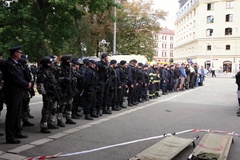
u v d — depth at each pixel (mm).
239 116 9625
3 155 5062
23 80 5867
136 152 5426
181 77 18938
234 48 60562
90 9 18891
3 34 17156
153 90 14266
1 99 6977
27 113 7609
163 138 6402
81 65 9844
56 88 6957
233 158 5223
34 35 16125
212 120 8828
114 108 10312
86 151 5355
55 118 7781
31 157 4992
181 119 8852
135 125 7793
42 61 6695
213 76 46719
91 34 29859
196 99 14352
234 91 19219
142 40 33688
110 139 6316
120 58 19781
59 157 5035
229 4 61344
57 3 15547
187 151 5570
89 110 8547
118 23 30891
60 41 18344
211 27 63688
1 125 7461
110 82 9430
